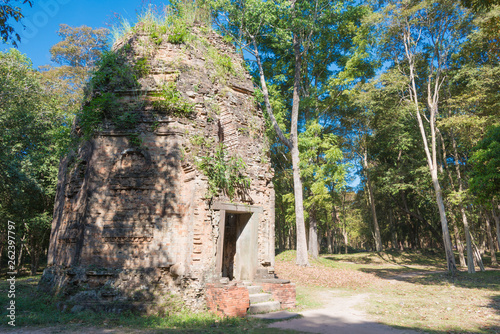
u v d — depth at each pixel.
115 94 10.55
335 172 24.03
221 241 9.95
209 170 10.21
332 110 30.14
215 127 11.23
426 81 27.33
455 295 13.41
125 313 8.19
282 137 22.14
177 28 11.91
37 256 25.50
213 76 12.27
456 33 21.89
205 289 8.97
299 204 22.30
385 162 36.06
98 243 9.40
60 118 22.56
